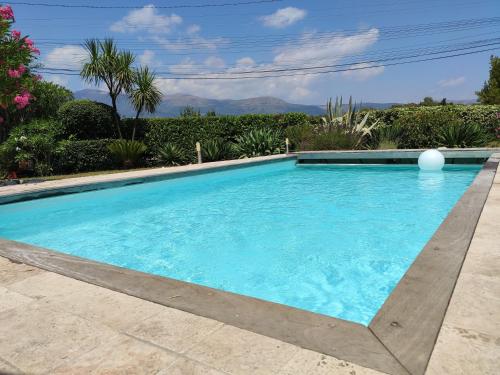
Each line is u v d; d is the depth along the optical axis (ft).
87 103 42.80
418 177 30.27
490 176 19.04
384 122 48.98
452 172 31.94
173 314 6.13
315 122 53.88
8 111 38.14
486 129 42.70
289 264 12.68
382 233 15.69
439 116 41.45
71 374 4.72
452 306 5.81
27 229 19.01
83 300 6.85
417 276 6.91
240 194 26.71
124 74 42.63
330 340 5.09
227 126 50.75
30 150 35.83
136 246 15.53
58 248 15.69
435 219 17.60
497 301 5.92
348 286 10.73
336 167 39.55
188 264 13.19
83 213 22.39
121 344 5.34
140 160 45.52
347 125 46.32
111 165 42.91
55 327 5.92
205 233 16.96
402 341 4.94
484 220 10.75
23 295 7.19
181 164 46.42
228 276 11.93
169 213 21.52
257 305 6.31
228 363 4.75
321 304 9.70
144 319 6.02
